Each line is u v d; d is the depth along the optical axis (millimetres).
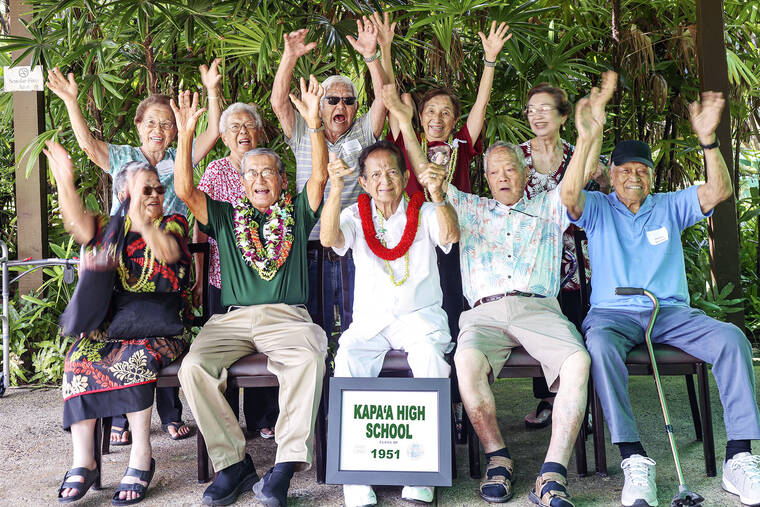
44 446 3309
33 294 4590
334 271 3531
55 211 5465
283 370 2699
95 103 4422
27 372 4512
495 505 2570
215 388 2672
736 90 5258
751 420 2574
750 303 5379
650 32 4898
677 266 2951
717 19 4242
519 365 2816
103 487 2820
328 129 3547
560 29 4879
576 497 2621
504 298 2900
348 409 2633
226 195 3395
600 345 2684
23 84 4566
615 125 4891
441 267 3277
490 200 3057
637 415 3545
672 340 2791
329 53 4727
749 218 5543
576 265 3340
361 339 2807
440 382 2617
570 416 2596
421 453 2576
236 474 2674
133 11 3891
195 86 4977
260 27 4168
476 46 4852
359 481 2561
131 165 2887
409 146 3107
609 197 3062
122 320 2762
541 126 3396
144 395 2717
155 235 2859
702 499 2393
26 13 4254
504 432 3385
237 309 2938
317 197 2979
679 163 5379
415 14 4559
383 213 2963
